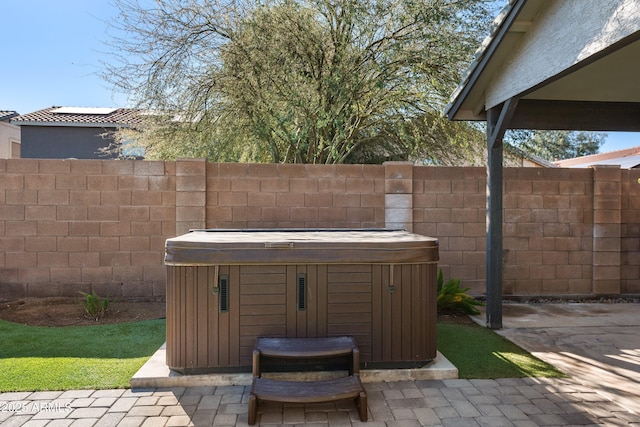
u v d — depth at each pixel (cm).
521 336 483
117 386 340
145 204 597
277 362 353
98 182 591
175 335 349
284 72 713
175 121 803
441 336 480
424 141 952
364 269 363
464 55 747
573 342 463
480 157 1005
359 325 362
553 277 667
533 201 663
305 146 769
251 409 287
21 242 582
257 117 761
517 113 526
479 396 332
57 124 1555
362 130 916
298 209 615
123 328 486
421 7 704
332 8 736
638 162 1150
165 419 293
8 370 364
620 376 371
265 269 355
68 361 386
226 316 351
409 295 367
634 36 298
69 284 590
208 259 347
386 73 774
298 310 357
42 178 583
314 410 309
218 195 605
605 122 536
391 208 627
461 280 645
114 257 595
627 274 682
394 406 315
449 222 643
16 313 536
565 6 368
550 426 287
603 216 670
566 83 459
